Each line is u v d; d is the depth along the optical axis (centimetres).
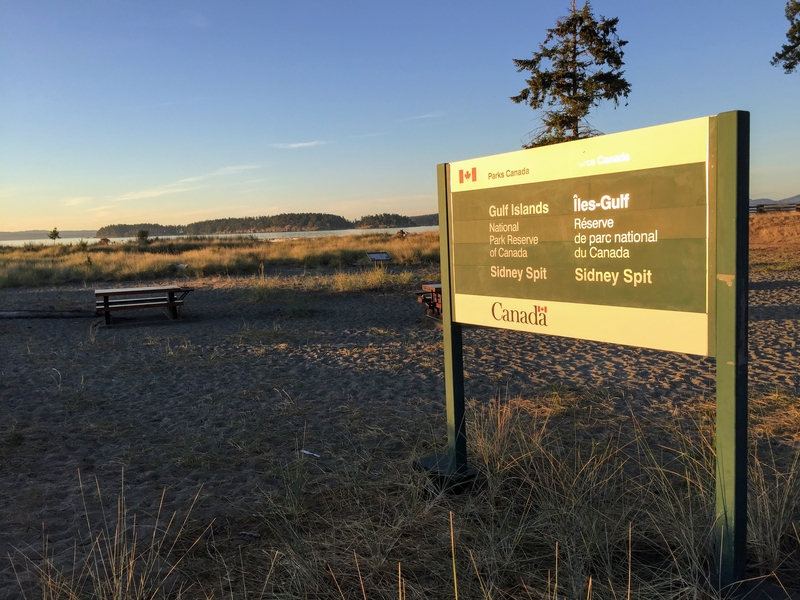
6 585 287
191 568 301
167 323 1194
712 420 506
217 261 2436
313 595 274
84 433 532
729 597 252
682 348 273
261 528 343
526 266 347
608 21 2464
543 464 378
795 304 1169
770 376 660
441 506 358
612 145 294
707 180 255
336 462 446
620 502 349
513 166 349
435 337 980
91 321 1234
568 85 2488
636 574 278
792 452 432
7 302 1573
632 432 492
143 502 383
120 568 276
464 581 279
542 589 271
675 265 272
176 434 526
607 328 306
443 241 399
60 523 355
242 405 611
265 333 1028
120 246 4175
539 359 797
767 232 3169
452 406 390
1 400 642
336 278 1764
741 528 257
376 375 725
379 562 295
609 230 299
